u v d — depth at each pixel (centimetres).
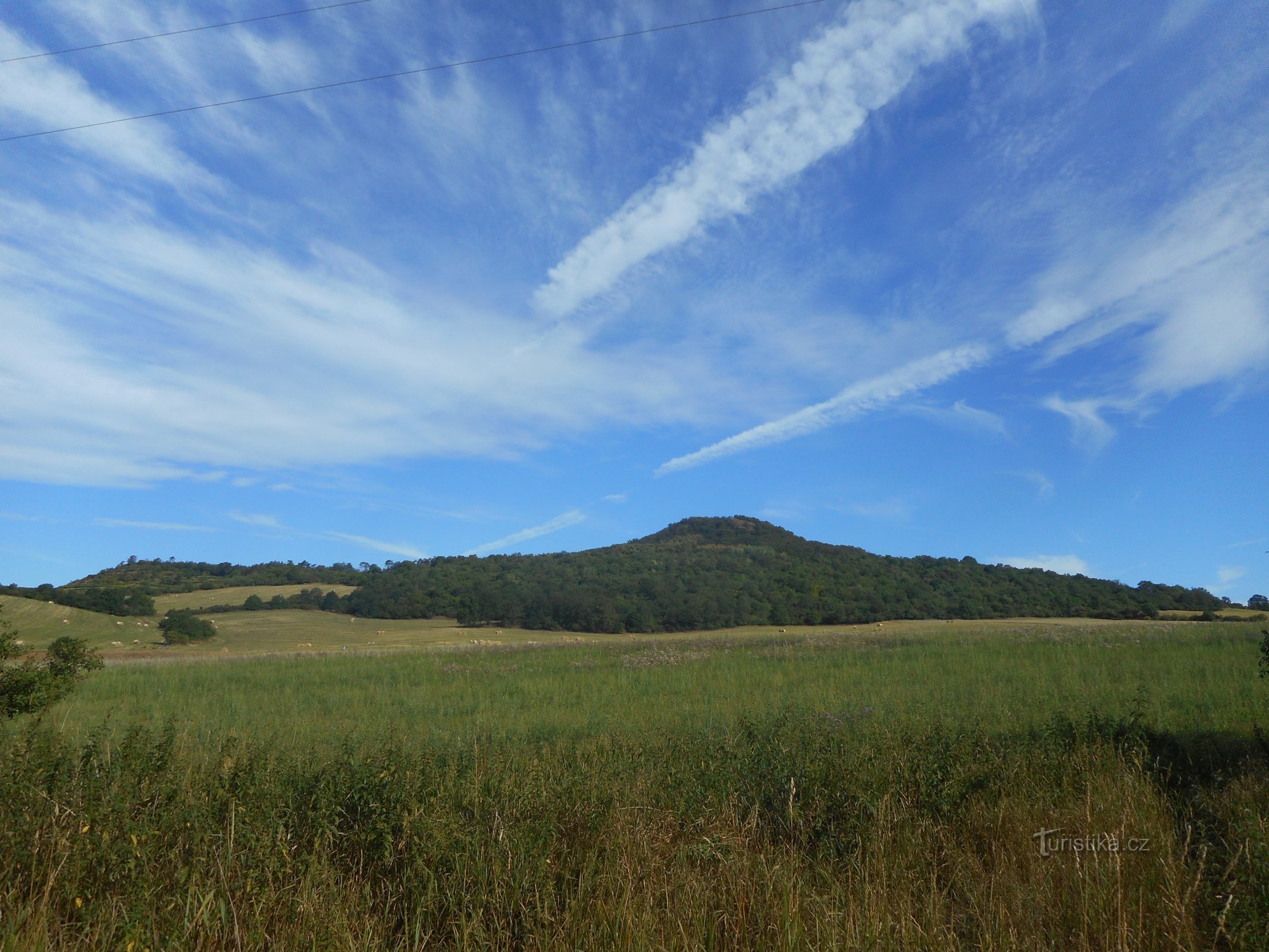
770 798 597
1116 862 420
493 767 614
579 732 1078
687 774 648
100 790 463
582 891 407
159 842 428
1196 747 773
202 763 612
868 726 880
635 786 600
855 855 488
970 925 414
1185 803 562
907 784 606
